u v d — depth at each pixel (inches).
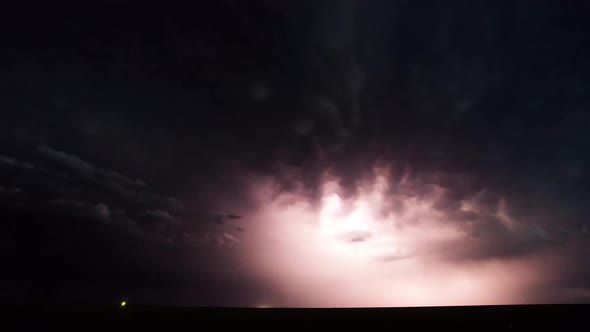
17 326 809.5
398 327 932.0
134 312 1055.6
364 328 919.0
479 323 959.0
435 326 935.0
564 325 916.0
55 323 860.0
